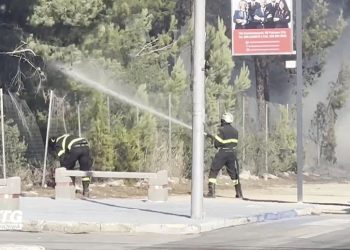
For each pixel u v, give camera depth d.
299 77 27.50
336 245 17.25
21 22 34.34
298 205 26.22
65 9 30.95
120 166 32.84
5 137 30.33
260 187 36.69
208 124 37.41
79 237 18.97
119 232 19.89
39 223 20.27
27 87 34.41
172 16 39.28
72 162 29.08
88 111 33.09
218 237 18.86
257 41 27.33
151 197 27.12
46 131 33.25
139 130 33.47
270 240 18.19
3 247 16.23
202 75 20.91
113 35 34.12
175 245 17.38
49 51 32.09
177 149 35.69
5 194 22.42
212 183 29.38
